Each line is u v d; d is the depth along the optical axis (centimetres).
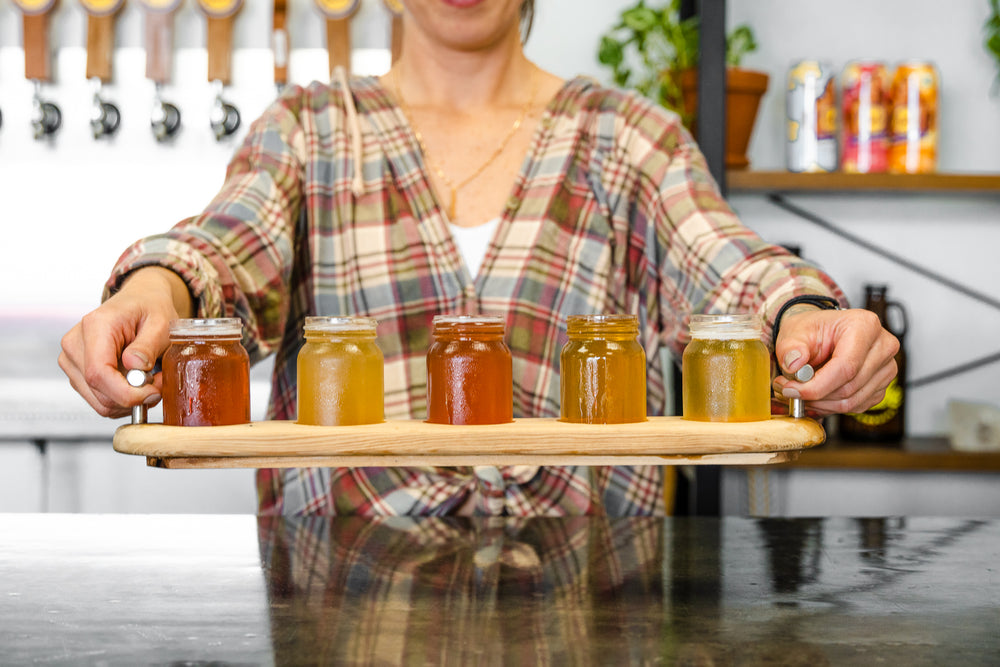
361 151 125
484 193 127
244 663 63
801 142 204
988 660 63
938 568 88
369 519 111
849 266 229
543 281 122
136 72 223
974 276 229
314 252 123
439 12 122
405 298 121
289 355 127
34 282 227
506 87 131
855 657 64
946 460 198
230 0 213
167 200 226
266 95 222
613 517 114
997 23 221
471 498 115
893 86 204
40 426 218
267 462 85
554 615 73
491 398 88
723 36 185
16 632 70
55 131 223
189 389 87
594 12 225
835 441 213
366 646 66
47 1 216
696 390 89
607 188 125
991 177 199
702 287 113
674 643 67
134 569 88
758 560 91
